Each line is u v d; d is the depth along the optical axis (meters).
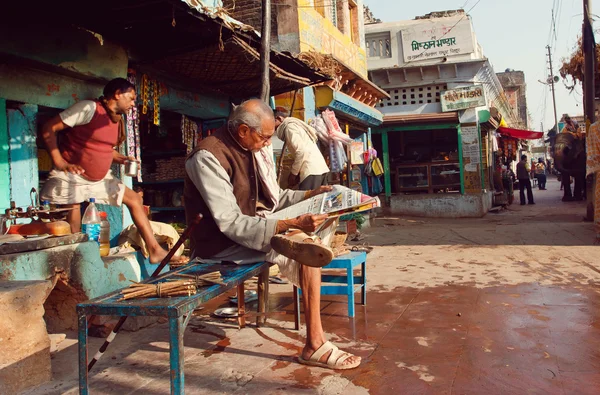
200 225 3.49
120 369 3.33
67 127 4.32
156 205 8.36
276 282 6.00
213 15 4.56
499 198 17.70
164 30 5.02
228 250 3.46
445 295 5.10
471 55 15.60
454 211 15.62
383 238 10.09
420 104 16.23
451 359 3.33
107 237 4.52
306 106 9.14
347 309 4.66
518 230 10.38
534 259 7.05
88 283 3.89
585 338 3.68
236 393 2.90
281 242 2.98
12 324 2.94
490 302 4.77
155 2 4.18
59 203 4.44
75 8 4.33
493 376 3.05
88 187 4.54
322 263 2.90
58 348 3.77
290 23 9.61
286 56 6.11
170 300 2.53
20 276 3.42
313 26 10.34
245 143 3.44
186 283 2.62
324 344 3.29
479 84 15.66
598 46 13.09
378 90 12.46
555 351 3.43
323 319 4.35
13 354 2.94
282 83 7.21
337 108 10.20
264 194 3.77
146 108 5.98
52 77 4.75
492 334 3.83
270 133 3.46
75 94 4.99
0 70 4.27
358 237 9.84
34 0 4.12
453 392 2.85
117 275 4.25
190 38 5.27
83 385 2.55
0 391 2.87
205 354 3.55
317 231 3.67
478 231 10.57
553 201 20.38
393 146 18.02
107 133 4.55
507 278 5.84
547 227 10.59
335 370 3.20
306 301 3.29
